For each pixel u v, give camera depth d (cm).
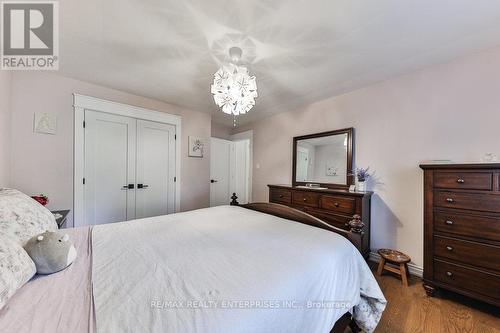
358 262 128
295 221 179
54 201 246
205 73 232
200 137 387
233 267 97
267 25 154
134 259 106
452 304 172
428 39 170
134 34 167
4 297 67
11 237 96
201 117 388
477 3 132
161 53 194
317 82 252
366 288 126
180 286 81
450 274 171
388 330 144
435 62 206
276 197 334
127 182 301
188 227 160
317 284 96
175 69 224
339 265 112
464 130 195
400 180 235
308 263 101
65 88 250
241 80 160
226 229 154
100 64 216
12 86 221
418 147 222
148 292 78
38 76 235
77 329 59
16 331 58
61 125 249
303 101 320
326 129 309
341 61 204
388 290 192
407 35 165
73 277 90
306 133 338
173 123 348
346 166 280
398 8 137
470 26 154
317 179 315
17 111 224
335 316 103
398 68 218
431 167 181
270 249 117
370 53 191
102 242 130
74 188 258
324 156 307
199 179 387
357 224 145
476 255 160
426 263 184
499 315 158
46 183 240
